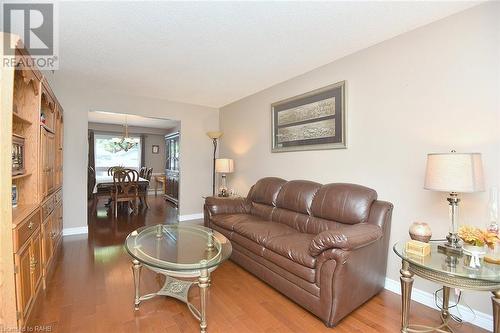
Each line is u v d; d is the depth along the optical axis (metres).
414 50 2.22
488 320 1.78
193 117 5.14
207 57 2.88
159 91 4.24
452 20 2.00
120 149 8.11
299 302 1.99
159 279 2.44
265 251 2.34
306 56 2.84
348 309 1.84
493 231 1.58
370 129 2.56
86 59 2.94
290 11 1.99
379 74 2.49
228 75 3.47
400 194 2.31
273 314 1.93
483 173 1.68
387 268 2.36
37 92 2.09
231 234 2.91
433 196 2.09
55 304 1.99
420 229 1.79
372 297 2.19
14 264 1.50
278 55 2.81
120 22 2.14
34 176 2.10
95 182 5.61
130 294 2.17
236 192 4.78
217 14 2.03
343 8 1.95
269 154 3.96
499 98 1.76
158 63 3.06
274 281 2.24
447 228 2.00
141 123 7.55
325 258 1.80
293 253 2.03
